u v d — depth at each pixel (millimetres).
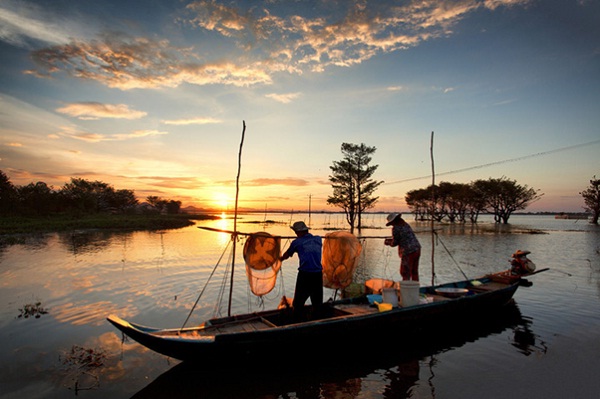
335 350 6625
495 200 71812
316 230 46406
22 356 6281
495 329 8180
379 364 6379
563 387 5406
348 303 8359
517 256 11453
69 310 9008
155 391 5258
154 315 8781
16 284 11930
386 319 7035
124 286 11805
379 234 41656
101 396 5051
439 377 5824
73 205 70000
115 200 93750
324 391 5371
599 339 7414
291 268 16500
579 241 30359
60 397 4984
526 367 6137
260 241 8008
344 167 54219
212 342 5574
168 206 117500
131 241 28062
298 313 7375
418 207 89250
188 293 11039
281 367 6176
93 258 18078
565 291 11711
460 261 18641
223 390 5363
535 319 8820
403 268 9445
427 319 7727
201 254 20516
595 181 67000
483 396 5172
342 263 8766
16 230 34844
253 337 5793
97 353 6441
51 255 19016
